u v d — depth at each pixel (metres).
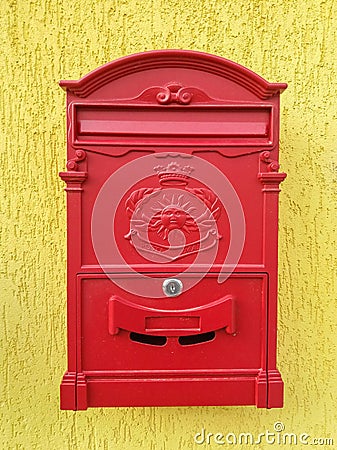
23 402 0.86
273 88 0.68
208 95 0.69
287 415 0.87
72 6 0.86
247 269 0.70
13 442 0.86
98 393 0.70
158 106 0.69
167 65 0.69
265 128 0.70
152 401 0.71
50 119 0.86
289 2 0.87
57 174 0.86
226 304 0.70
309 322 0.87
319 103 0.87
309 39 0.87
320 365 0.87
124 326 0.69
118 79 0.68
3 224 0.86
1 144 0.85
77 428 0.86
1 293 0.86
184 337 0.77
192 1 0.86
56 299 0.86
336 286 0.87
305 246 0.87
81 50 0.86
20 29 0.85
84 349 0.70
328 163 0.87
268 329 0.71
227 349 0.71
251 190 0.70
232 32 0.87
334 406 0.87
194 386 0.71
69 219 0.69
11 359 0.86
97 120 0.69
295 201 0.87
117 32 0.86
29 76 0.85
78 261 0.69
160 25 0.87
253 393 0.71
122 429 0.86
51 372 0.86
